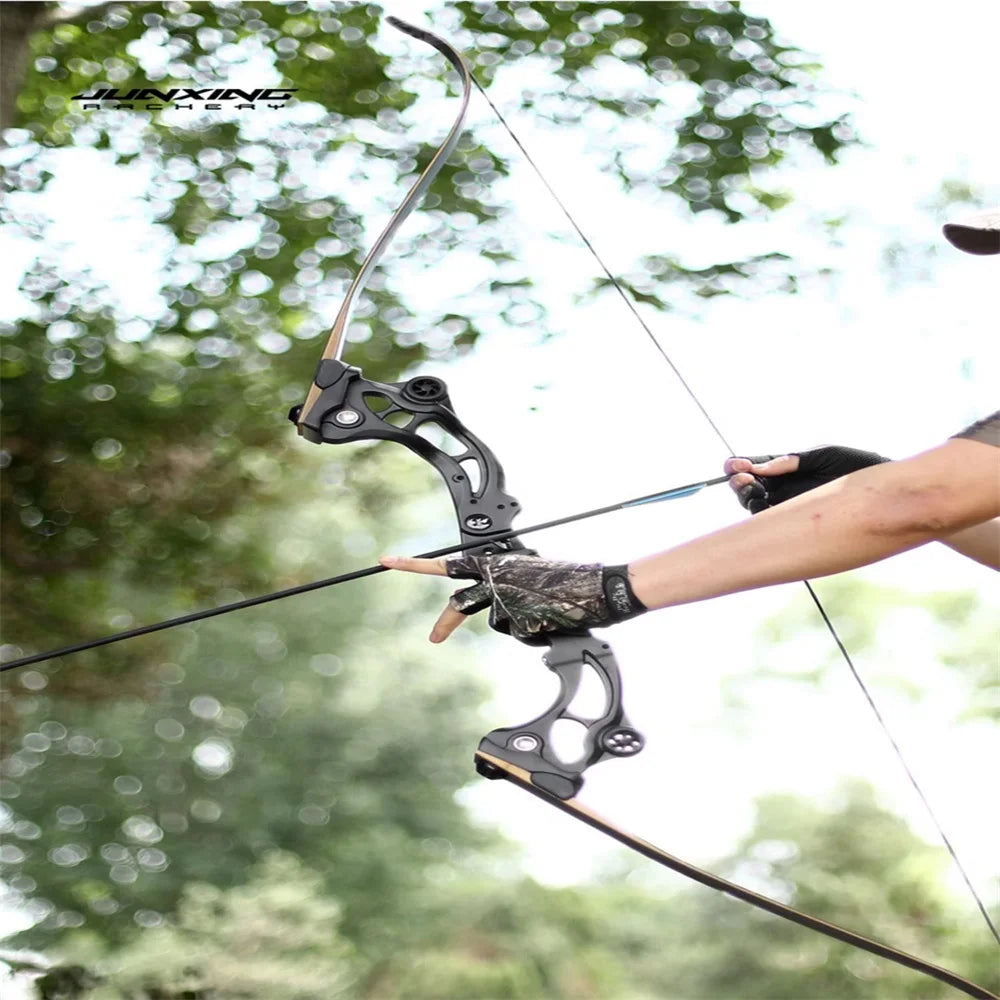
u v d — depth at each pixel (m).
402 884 42.66
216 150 19.75
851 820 36.59
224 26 19.38
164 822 39.69
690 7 19.45
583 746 4.59
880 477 4.14
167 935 27.06
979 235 5.11
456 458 5.86
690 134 19.72
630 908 45.19
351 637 46.75
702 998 39.06
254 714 44.03
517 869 47.56
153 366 20.44
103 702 22.67
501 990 41.69
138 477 20.77
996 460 4.00
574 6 19.38
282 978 27.23
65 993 21.95
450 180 19.89
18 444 20.17
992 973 33.84
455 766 46.34
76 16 16.45
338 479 24.16
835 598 46.34
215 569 22.30
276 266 19.69
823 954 36.12
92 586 21.91
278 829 42.34
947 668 44.88
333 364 6.16
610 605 4.57
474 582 5.34
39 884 35.97
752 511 5.65
